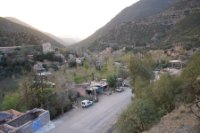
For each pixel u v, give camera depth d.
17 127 37.66
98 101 59.34
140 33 195.00
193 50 119.88
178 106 27.77
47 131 41.09
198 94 21.67
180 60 108.56
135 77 49.91
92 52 156.62
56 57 103.44
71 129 42.28
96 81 78.62
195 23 166.12
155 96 32.38
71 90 60.81
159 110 29.33
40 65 89.81
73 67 94.69
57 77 69.81
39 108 47.69
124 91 69.56
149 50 139.50
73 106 54.66
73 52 127.88
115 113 49.34
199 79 22.94
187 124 19.58
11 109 47.28
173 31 172.50
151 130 22.47
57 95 51.91
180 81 32.38
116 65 97.12
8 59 86.81
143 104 28.20
